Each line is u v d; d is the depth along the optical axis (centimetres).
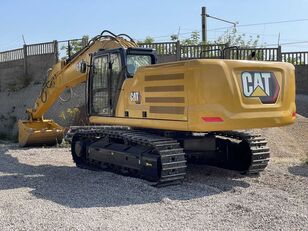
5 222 638
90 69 1061
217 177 968
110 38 1154
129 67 975
